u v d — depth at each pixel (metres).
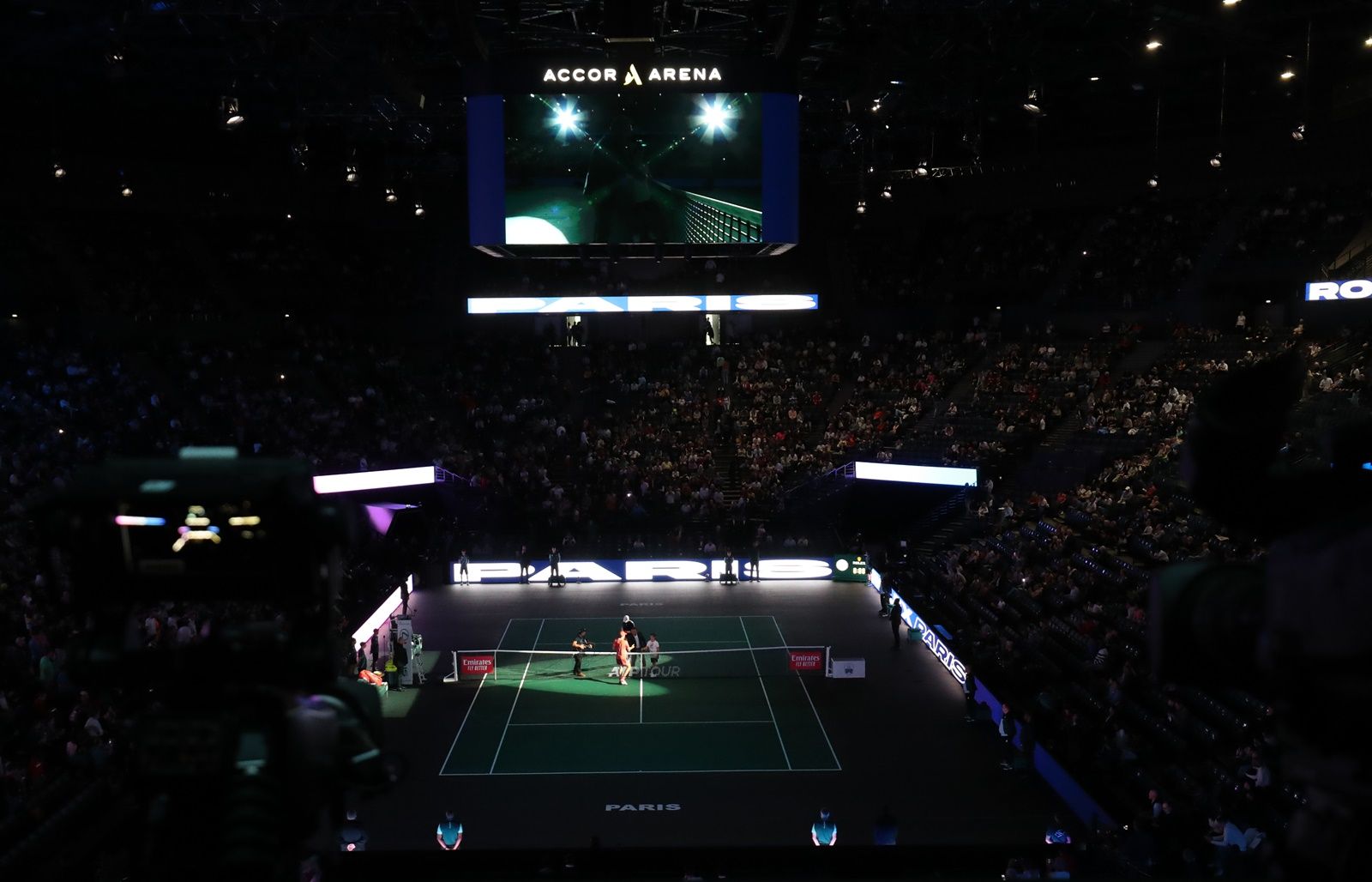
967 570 38.62
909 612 38.94
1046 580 33.78
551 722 30.30
